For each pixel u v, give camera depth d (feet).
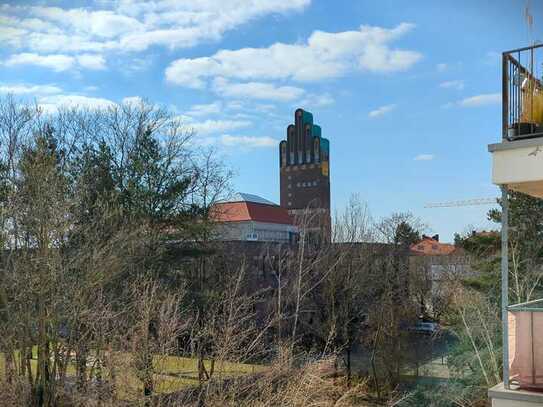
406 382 89.15
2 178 60.54
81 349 54.19
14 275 53.11
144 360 50.11
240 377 52.60
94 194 75.72
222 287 84.48
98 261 60.64
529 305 23.58
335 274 98.84
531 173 21.07
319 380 53.47
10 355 53.62
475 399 60.64
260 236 182.91
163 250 83.30
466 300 69.62
